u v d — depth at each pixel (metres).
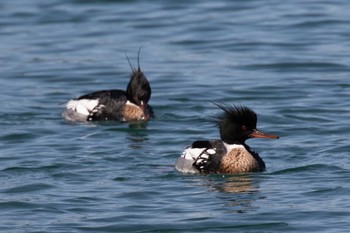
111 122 24.09
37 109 25.02
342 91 25.86
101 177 18.38
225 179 18.30
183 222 15.62
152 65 29.42
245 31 33.06
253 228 15.32
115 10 36.94
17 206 16.58
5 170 18.92
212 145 19.17
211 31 33.25
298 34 32.41
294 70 28.30
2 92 26.80
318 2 36.88
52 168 19.05
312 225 15.35
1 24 35.19
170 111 24.59
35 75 28.66
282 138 21.47
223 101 25.23
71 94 26.69
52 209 16.39
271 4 36.94
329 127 22.25
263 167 18.92
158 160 19.78
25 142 21.61
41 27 34.78
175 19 35.12
